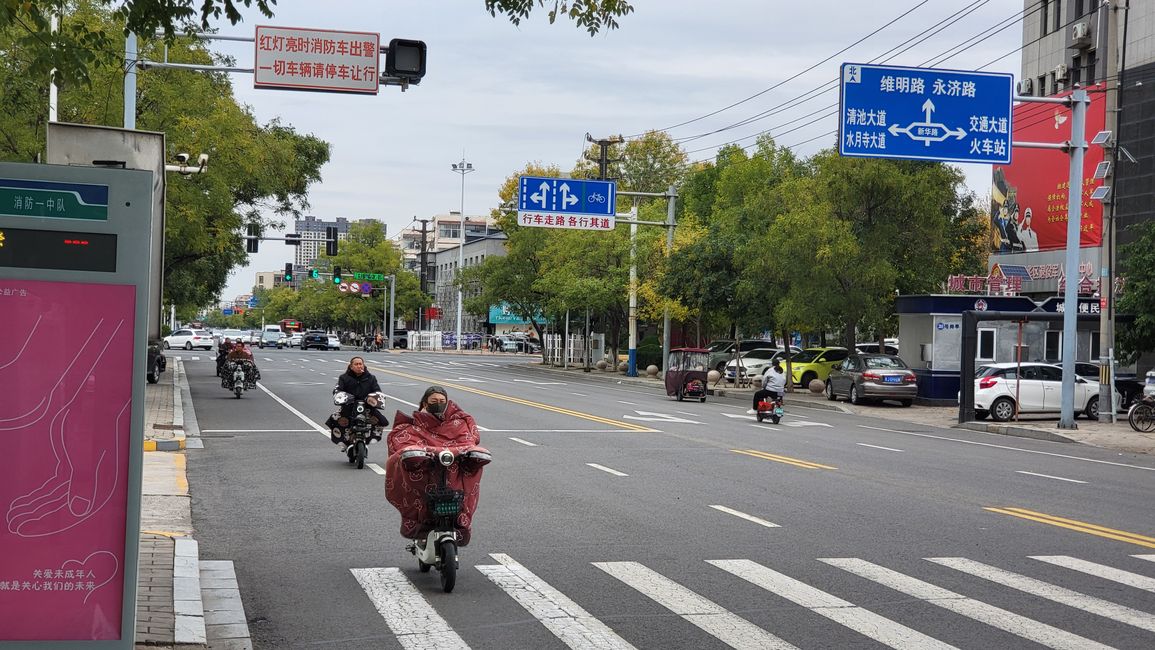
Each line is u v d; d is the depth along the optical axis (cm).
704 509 1252
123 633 537
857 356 3700
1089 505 1363
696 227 5247
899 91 2275
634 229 5222
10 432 527
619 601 805
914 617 768
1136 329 3116
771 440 2186
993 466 1827
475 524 1134
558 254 5694
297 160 4969
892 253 3809
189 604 751
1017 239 4566
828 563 955
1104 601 826
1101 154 4016
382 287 11450
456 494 838
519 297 6675
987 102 2312
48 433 530
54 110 1942
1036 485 1563
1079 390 3020
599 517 1186
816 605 798
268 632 713
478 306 6962
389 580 868
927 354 3681
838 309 3797
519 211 4038
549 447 1930
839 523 1170
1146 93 3834
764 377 2753
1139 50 3888
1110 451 2258
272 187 3700
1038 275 4375
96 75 2577
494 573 898
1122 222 3934
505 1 1170
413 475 855
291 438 2022
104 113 2656
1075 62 4316
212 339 9400
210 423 2317
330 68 1689
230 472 1538
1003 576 912
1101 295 2817
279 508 1224
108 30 2212
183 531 1074
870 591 848
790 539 1070
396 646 682
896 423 2969
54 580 530
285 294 18250
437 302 13750
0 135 2570
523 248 6562
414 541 901
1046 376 2986
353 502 1271
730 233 4478
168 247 3288
